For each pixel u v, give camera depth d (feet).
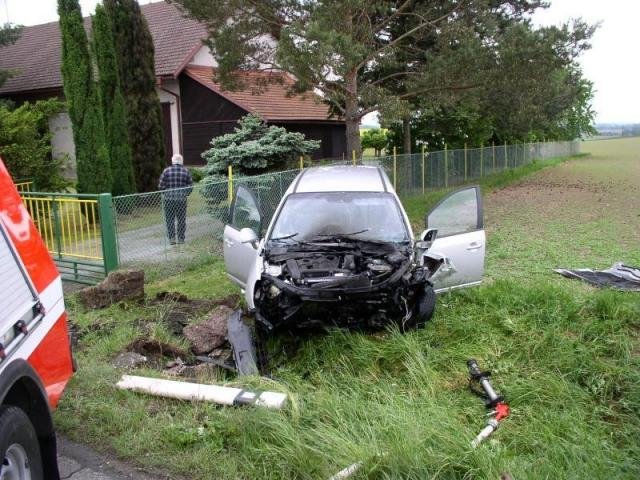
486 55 41.70
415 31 48.16
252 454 11.88
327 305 16.85
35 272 10.78
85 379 14.71
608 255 30.60
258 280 17.72
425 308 18.42
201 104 62.08
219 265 30.22
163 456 11.96
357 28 42.11
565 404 14.48
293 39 36.73
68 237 28.27
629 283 24.76
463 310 20.22
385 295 17.12
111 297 21.74
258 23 42.24
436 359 16.76
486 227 40.50
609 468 11.60
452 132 73.00
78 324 19.54
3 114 39.01
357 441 12.04
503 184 71.77
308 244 18.83
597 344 17.60
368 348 16.97
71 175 63.62
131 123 50.24
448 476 10.96
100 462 11.89
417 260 18.84
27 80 69.26
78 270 27.48
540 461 11.67
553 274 26.73
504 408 13.98
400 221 20.53
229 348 18.28
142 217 28.63
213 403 13.70
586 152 161.68
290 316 16.88
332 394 14.26
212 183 32.30
